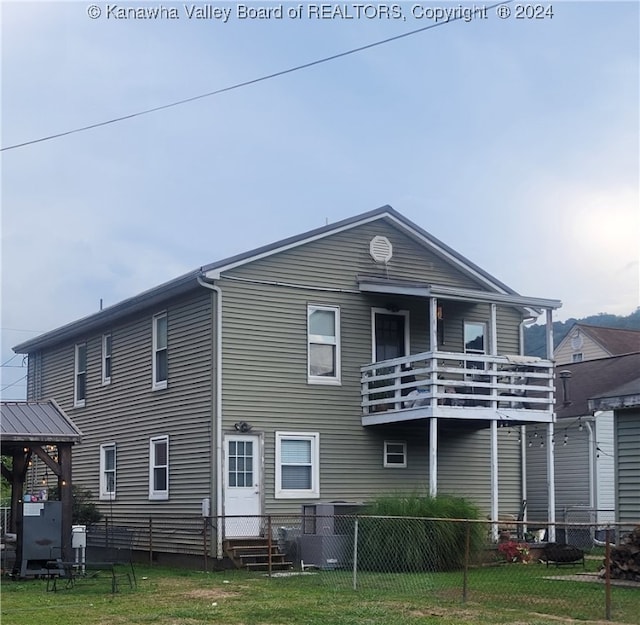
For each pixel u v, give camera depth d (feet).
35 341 97.50
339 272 74.95
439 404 71.15
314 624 37.99
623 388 56.44
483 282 81.25
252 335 70.28
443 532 59.41
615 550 52.39
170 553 71.82
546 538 78.43
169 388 74.23
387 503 62.39
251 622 38.78
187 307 72.74
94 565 53.21
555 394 99.81
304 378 72.23
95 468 85.25
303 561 64.59
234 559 65.62
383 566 59.82
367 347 75.61
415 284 72.13
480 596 45.34
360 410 74.64
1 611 42.88
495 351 73.77
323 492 71.77
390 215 77.25
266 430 69.87
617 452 56.13
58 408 62.34
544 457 95.20
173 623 38.86
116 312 81.35
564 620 38.32
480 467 79.97
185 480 70.95
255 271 71.05
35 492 82.84
